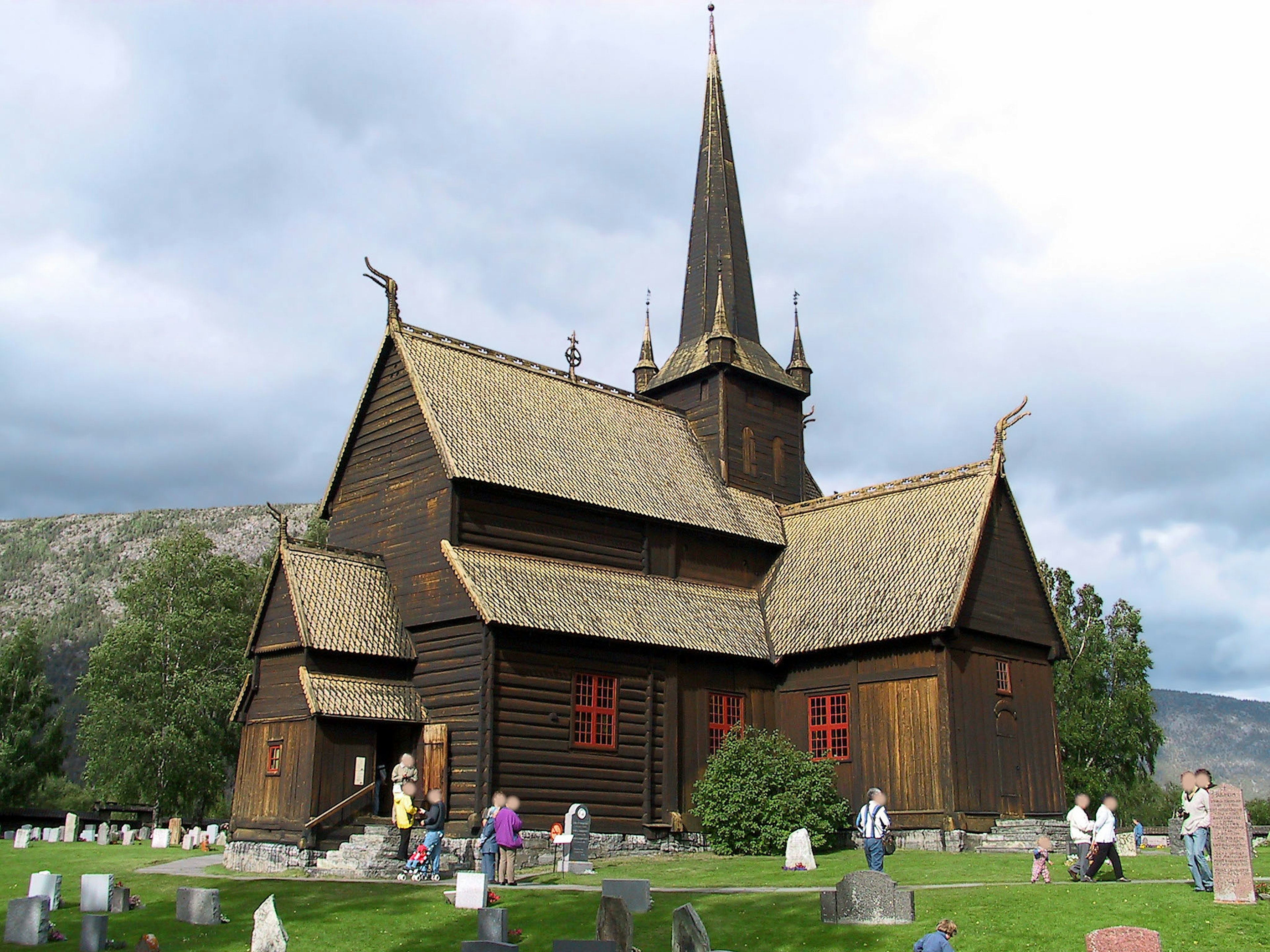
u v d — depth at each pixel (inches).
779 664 1694.1
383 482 1608.0
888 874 1133.1
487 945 725.3
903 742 1558.8
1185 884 955.3
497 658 1400.1
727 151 2309.3
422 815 1376.7
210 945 858.1
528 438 1630.2
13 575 7731.3
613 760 1488.7
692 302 2218.3
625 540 1664.6
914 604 1587.1
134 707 2522.1
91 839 2007.9
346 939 864.9
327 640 1408.7
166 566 2709.2
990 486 1676.9
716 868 1280.8
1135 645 2960.1
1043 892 935.0
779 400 2117.4
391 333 1627.7
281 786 1384.1
